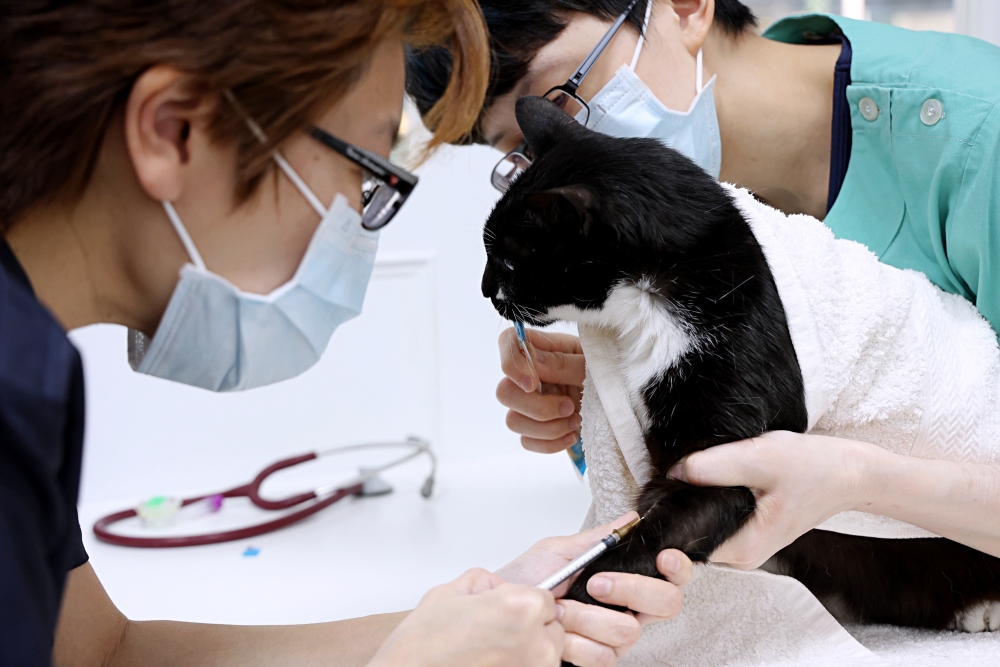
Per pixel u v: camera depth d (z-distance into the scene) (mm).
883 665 846
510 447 2176
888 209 1226
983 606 1055
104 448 2012
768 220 1000
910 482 903
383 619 945
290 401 2078
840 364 937
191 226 712
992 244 1071
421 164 931
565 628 733
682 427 945
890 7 2141
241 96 652
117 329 1970
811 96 1358
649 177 1000
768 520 859
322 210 774
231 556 1601
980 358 1029
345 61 677
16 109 586
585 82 1224
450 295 2094
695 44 1258
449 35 861
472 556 1566
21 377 499
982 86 1099
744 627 910
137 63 601
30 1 576
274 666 873
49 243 683
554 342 1292
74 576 828
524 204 1022
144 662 881
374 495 1921
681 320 959
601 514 966
